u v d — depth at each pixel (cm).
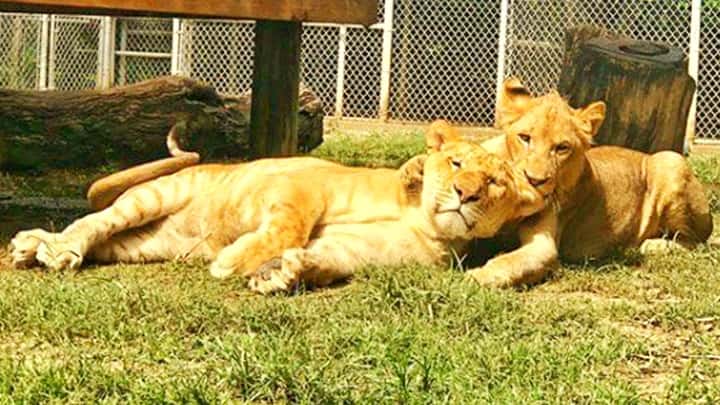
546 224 946
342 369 649
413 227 916
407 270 876
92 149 1578
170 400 596
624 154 1091
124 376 625
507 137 961
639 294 907
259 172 952
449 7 2692
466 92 2697
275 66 1320
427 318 775
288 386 618
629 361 710
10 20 2930
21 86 2931
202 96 1647
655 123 1409
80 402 597
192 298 791
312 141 1802
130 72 2867
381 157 1956
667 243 1083
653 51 1436
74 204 1305
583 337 746
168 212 960
